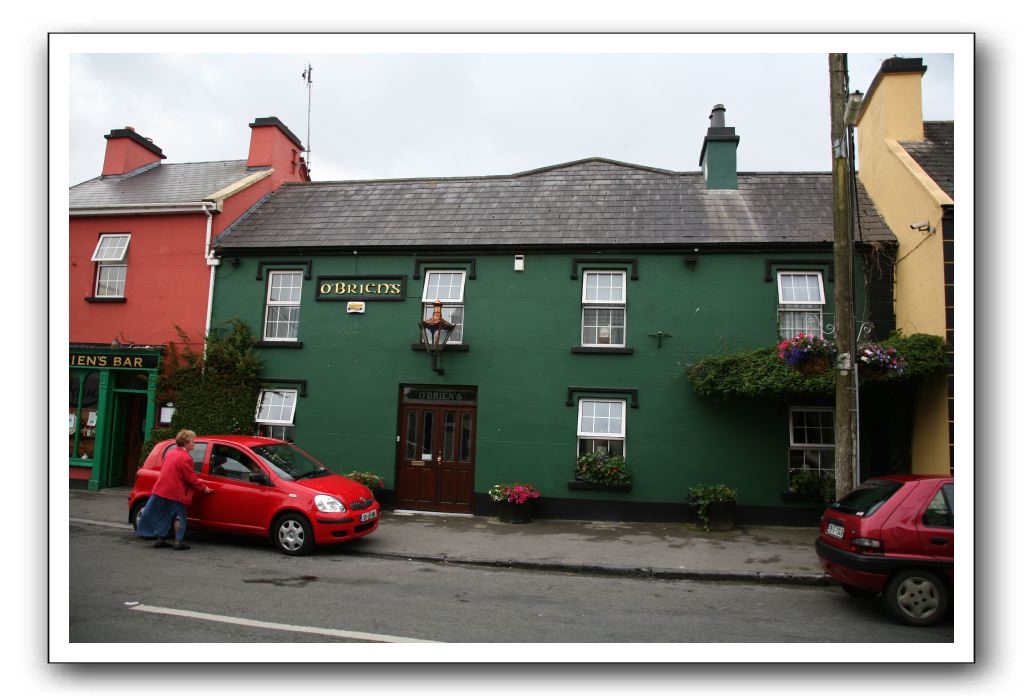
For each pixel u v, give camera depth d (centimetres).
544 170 1552
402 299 1333
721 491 1143
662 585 819
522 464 1252
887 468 1173
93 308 1477
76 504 1239
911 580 649
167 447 1014
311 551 916
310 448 1327
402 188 1566
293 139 1747
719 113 1455
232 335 1370
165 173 1775
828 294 1213
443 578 823
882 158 1309
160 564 824
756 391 1098
